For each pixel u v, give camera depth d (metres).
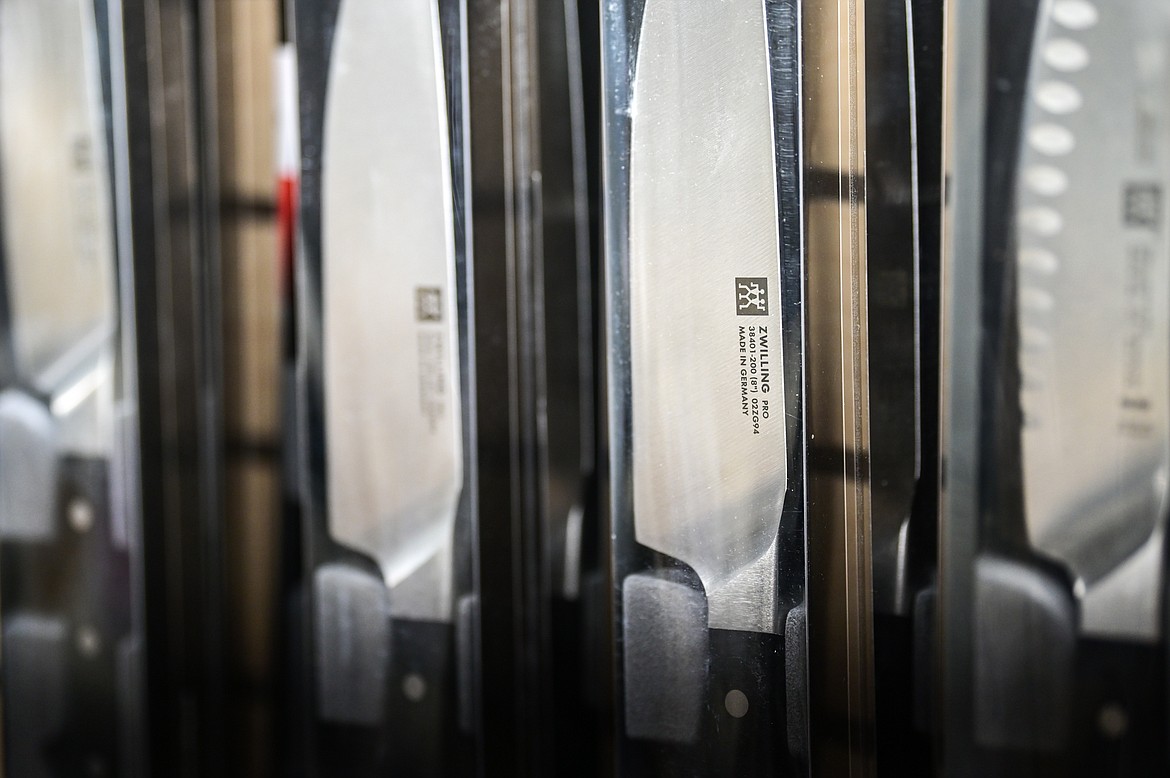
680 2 0.58
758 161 0.58
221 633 0.72
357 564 0.69
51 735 0.74
